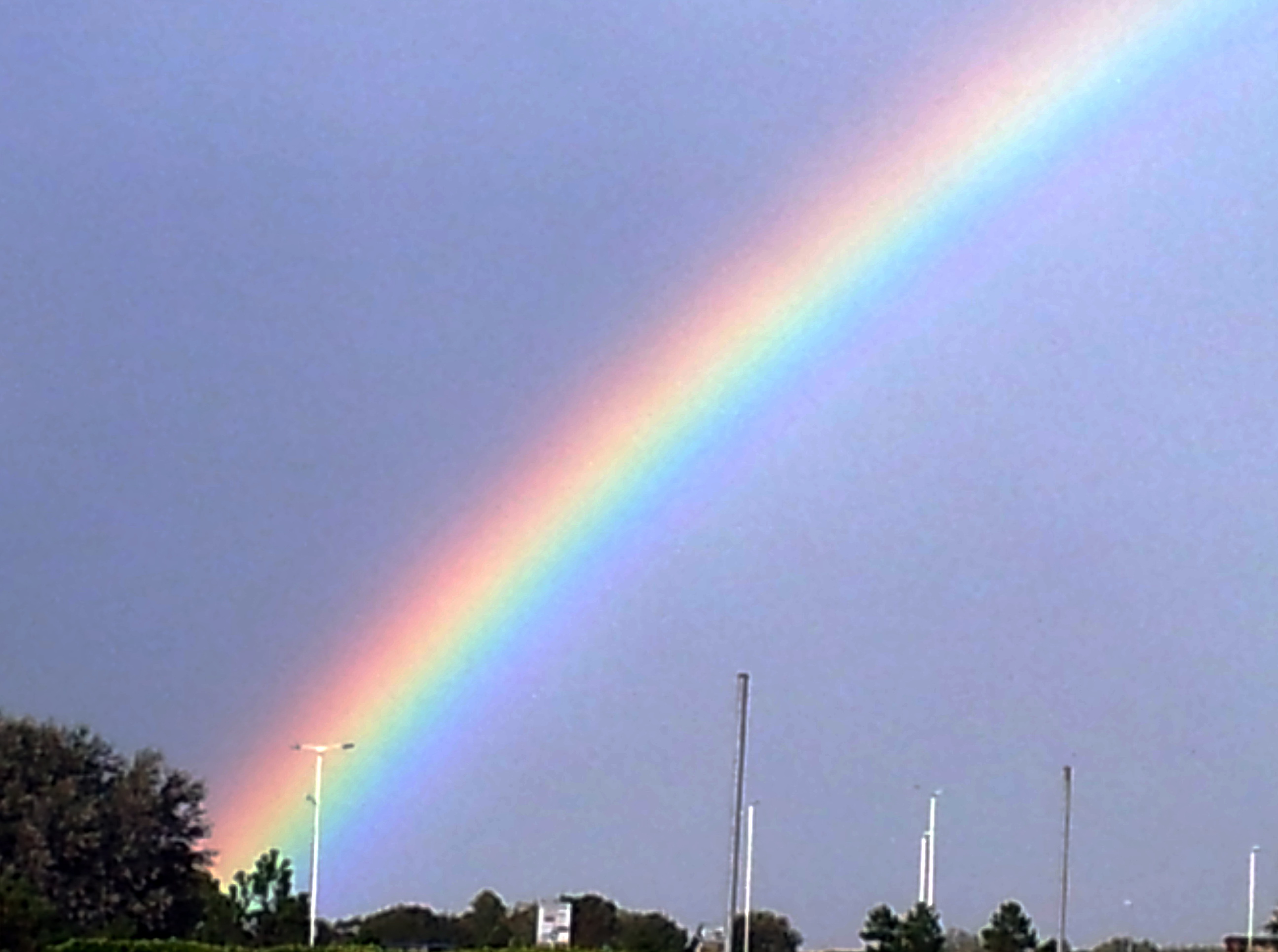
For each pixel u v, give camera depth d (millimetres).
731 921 62781
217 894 89125
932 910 107875
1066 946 106312
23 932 52062
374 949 71188
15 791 76500
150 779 78625
